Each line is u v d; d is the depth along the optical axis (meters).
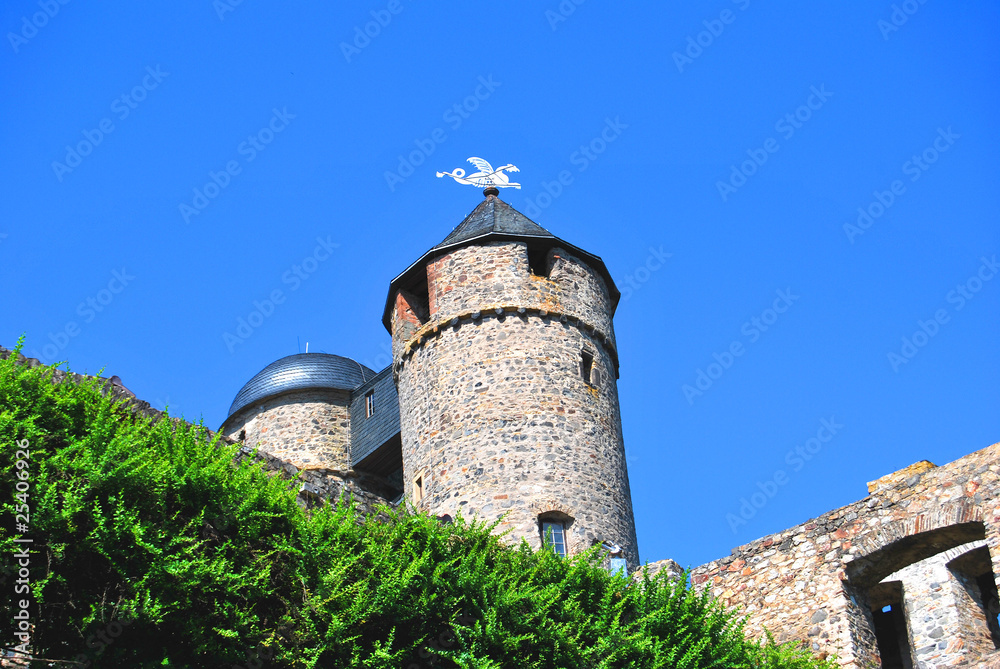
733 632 28.95
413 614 23.66
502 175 54.91
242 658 21.38
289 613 22.56
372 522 25.53
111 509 21.11
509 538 42.88
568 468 45.19
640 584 28.97
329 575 23.11
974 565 35.34
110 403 23.55
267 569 22.36
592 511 44.66
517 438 45.38
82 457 21.47
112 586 20.67
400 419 52.97
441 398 47.28
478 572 25.20
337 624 22.44
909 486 32.66
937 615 35.00
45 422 22.02
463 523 28.00
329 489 27.42
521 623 25.11
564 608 26.55
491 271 49.06
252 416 61.81
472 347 47.66
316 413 60.62
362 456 58.00
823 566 33.12
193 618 21.08
